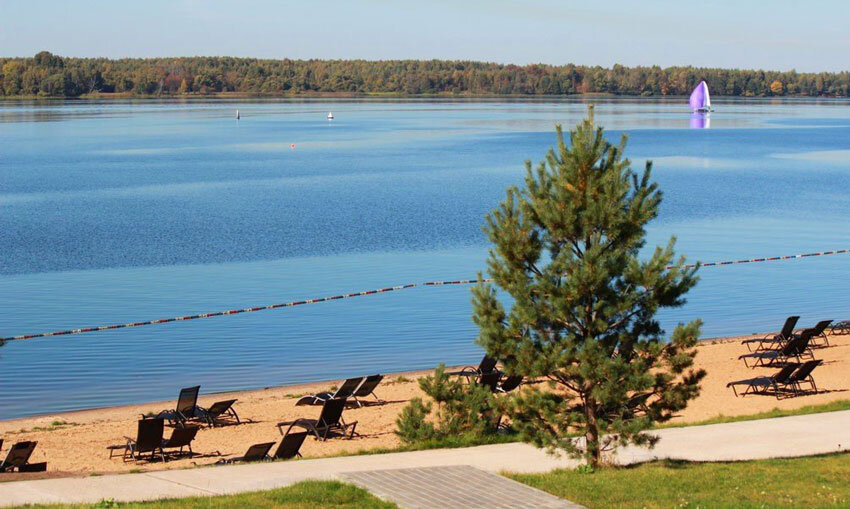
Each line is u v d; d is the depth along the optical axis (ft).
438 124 590.96
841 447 55.21
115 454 63.21
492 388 72.69
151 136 471.62
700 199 225.97
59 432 69.36
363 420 71.36
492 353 50.03
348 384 75.20
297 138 459.73
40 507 39.86
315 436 66.74
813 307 117.29
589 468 48.49
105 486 45.03
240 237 167.43
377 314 111.75
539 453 54.49
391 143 426.10
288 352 95.55
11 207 207.00
